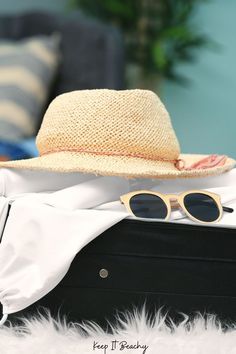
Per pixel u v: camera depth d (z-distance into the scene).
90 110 1.34
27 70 3.12
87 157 1.31
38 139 1.44
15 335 1.20
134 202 1.26
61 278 1.18
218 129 3.83
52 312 1.22
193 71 3.84
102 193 1.29
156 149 1.35
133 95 1.36
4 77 3.10
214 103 3.82
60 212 1.21
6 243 1.22
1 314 1.22
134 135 1.33
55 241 1.18
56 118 1.37
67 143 1.34
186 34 3.74
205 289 1.24
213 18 3.80
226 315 1.25
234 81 3.78
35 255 1.20
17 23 3.51
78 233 1.18
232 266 1.25
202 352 1.15
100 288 1.22
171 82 3.88
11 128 2.94
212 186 1.42
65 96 1.40
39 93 3.12
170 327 1.23
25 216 1.22
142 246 1.22
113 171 1.25
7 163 1.33
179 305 1.23
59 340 1.17
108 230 1.21
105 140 1.32
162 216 1.26
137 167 1.29
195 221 1.25
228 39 3.78
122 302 1.23
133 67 3.95
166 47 3.92
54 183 1.35
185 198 1.28
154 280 1.23
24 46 3.25
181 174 1.30
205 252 1.23
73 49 3.32
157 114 1.40
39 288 1.16
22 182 1.33
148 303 1.23
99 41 3.27
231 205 1.35
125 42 3.84
